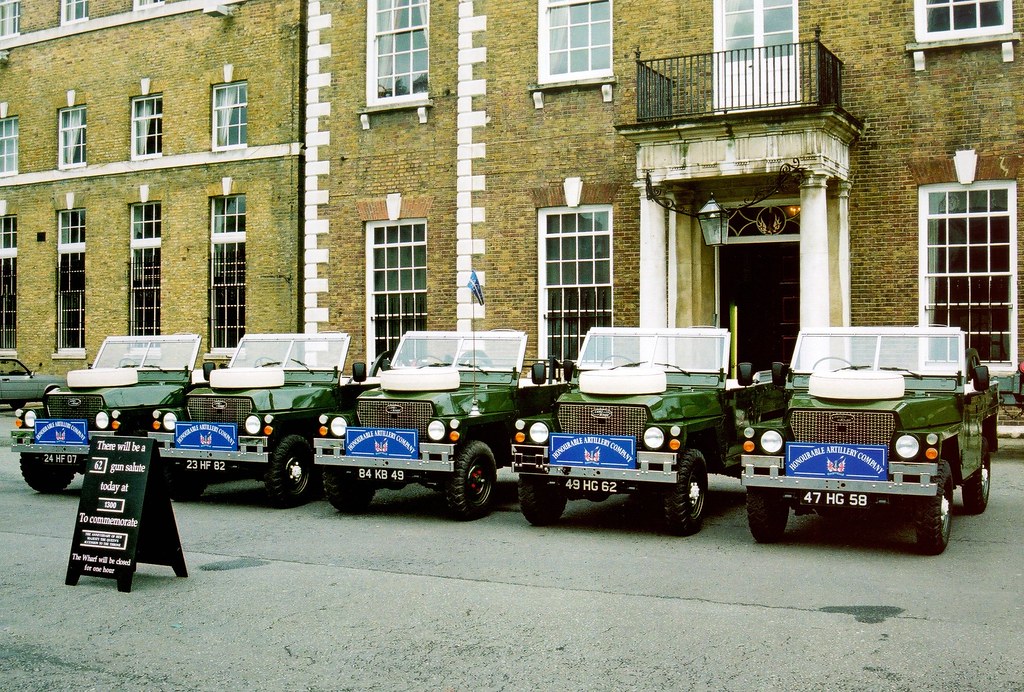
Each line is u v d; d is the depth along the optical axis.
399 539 9.65
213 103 22.92
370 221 20.58
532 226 18.69
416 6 20.16
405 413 10.74
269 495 11.48
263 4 22.08
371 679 5.58
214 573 8.20
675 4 17.58
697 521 9.84
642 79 17.05
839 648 6.02
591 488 9.77
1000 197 15.70
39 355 25.39
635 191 17.81
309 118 21.12
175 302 23.14
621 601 7.18
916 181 16.06
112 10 24.34
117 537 7.67
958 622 6.54
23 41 25.72
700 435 10.30
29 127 25.69
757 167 15.48
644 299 16.66
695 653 5.95
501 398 11.39
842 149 16.08
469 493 10.67
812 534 9.77
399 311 20.28
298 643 6.25
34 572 8.28
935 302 16.05
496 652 6.03
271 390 11.93
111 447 7.92
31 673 5.73
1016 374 14.91
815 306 15.22
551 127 18.55
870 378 8.98
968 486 10.43
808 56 16.42
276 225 21.81
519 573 8.12
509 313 18.84
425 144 19.88
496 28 19.09
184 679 5.61
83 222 24.97
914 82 16.11
